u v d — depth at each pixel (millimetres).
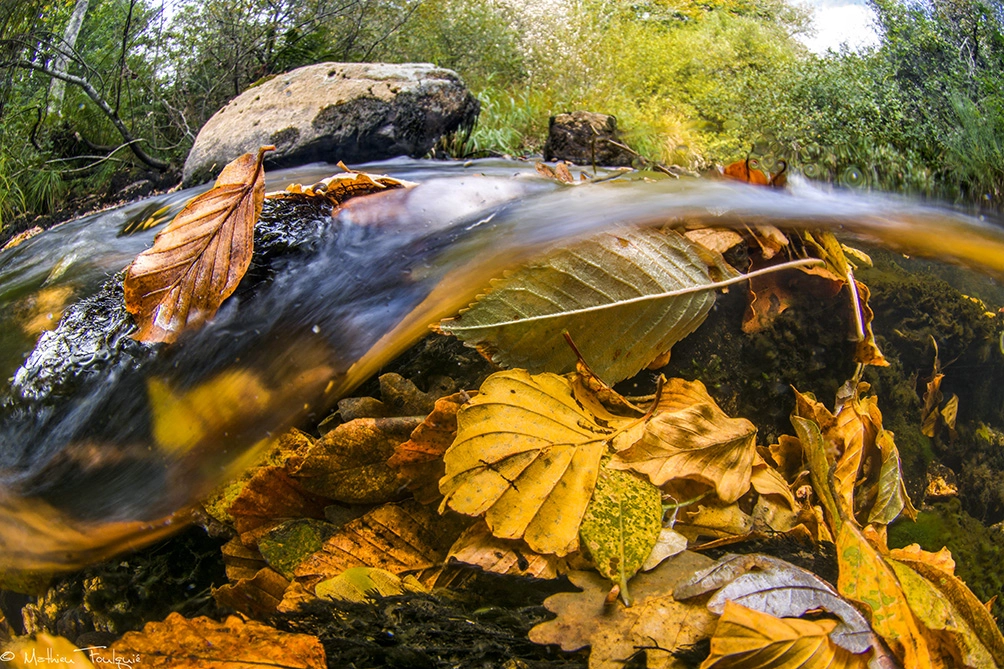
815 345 362
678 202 413
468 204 420
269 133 723
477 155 904
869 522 317
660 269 327
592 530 255
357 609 256
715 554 275
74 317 378
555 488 262
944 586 265
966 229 497
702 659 231
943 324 403
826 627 240
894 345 396
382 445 284
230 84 1256
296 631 269
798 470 325
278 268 350
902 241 461
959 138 895
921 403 396
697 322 329
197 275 338
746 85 1210
